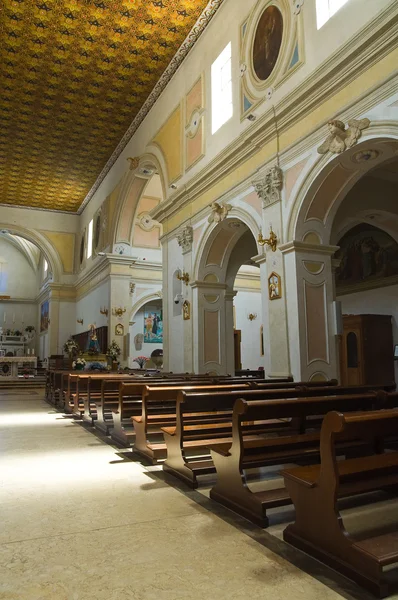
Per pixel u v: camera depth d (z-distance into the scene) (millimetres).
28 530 3420
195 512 3762
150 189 20078
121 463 5535
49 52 12414
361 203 8930
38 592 2529
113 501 4074
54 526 3496
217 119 10648
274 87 8359
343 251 13594
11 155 18141
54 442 6926
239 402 3750
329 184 7383
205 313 11000
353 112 6543
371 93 6254
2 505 4000
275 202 8094
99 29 11648
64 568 2807
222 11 10555
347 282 13391
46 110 15062
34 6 10922
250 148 8828
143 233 20172
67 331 23906
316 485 2932
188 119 11938
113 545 3133
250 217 8953
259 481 4547
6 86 13812
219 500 3971
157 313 21125
